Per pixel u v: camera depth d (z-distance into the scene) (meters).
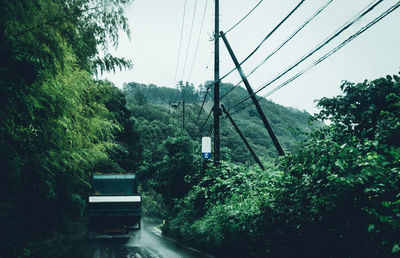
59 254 12.10
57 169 11.66
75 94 10.23
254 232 8.67
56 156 10.67
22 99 5.93
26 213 14.57
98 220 16.38
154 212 56.34
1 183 8.41
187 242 16.66
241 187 12.77
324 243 5.99
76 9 7.85
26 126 7.45
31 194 12.41
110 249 13.90
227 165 15.70
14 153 7.17
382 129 6.01
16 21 6.43
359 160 5.27
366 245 4.93
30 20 6.82
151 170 23.53
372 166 4.87
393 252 4.19
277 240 7.76
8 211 12.88
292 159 6.97
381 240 4.61
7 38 5.77
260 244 8.57
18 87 5.64
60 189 14.49
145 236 24.70
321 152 6.19
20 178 9.19
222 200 13.70
